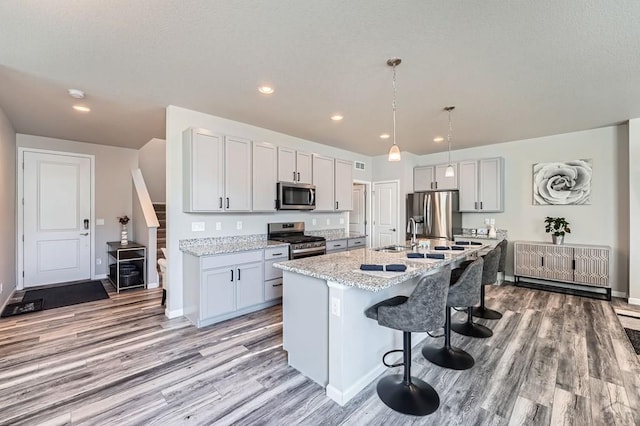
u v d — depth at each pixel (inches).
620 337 113.6
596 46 83.5
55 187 190.1
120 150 215.6
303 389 82.0
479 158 207.5
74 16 70.9
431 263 93.7
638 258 150.0
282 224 181.8
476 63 93.6
